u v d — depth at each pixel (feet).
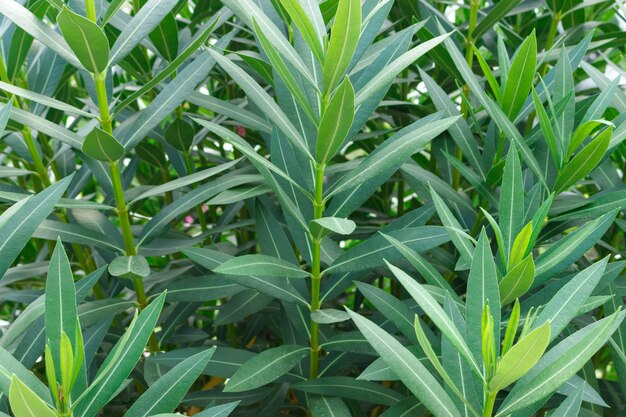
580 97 6.23
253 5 4.19
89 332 4.41
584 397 3.98
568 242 4.04
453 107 5.12
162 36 5.38
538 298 4.36
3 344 4.05
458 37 5.99
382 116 6.34
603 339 3.45
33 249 7.27
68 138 4.75
